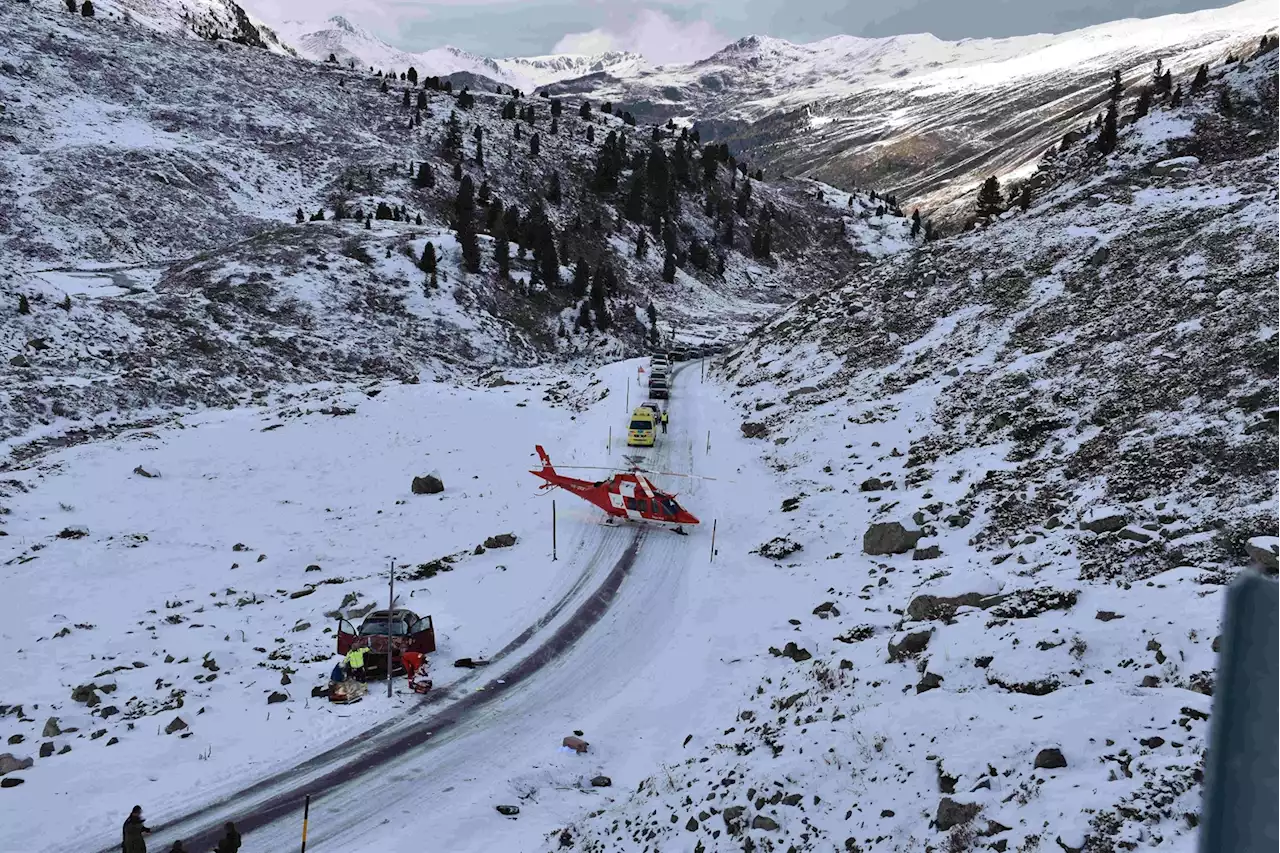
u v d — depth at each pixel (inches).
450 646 995.9
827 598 1026.7
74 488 1731.1
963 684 625.9
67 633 1088.8
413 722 816.9
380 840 619.5
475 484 1770.4
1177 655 573.0
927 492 1272.1
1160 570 785.6
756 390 2274.9
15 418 2096.5
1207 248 1636.3
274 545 1486.2
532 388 2736.2
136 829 578.9
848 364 2058.3
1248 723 66.9
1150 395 1227.9
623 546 1318.9
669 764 707.4
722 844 526.3
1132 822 406.3
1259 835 64.1
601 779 718.5
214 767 725.9
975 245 2333.9
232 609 1187.3
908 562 1077.8
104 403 2290.8
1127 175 2416.3
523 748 770.2
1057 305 1771.7
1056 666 604.1
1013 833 426.9
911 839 465.7
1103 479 1061.1
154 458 1926.7
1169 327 1418.6
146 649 1035.3
